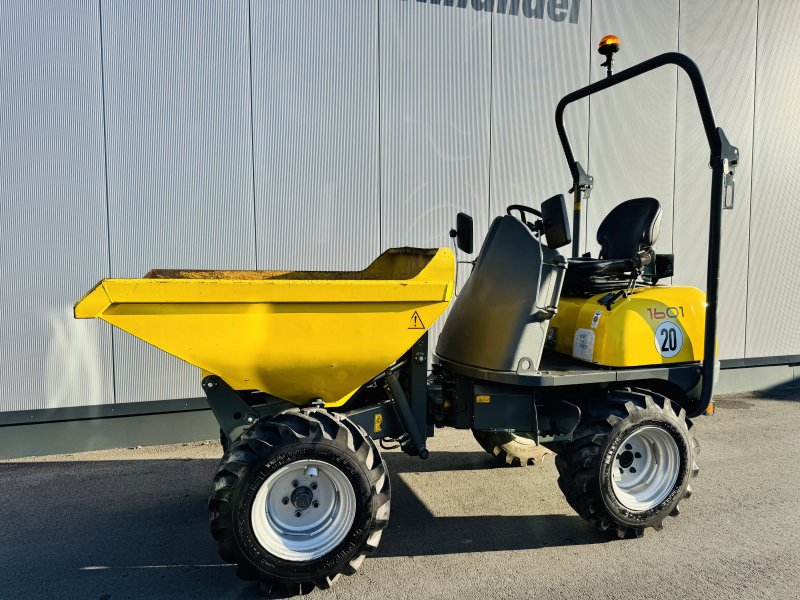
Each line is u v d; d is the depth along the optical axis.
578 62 6.18
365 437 2.84
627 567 2.92
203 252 5.05
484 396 3.29
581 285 3.60
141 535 3.31
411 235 5.71
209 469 4.37
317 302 2.74
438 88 5.68
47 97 4.55
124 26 4.70
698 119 6.64
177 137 4.90
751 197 6.84
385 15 5.45
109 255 4.80
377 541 2.78
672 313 3.41
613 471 3.17
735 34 6.68
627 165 6.43
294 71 5.19
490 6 5.80
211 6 4.91
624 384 3.51
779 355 7.11
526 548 3.14
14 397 4.60
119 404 4.84
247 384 2.82
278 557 2.63
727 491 3.89
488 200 5.96
